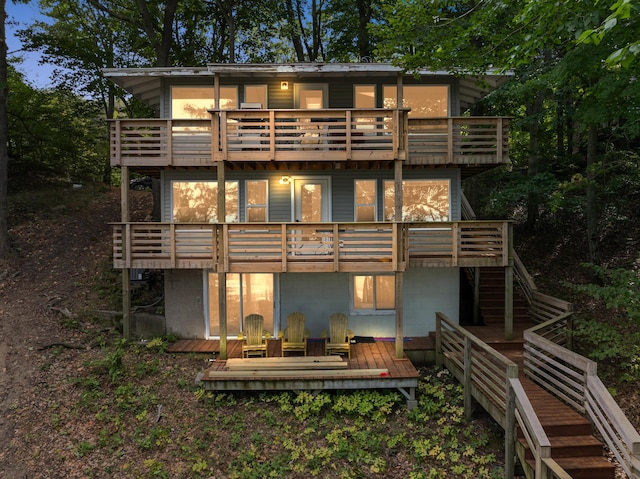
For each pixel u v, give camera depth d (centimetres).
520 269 1254
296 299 1170
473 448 715
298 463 693
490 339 1019
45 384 834
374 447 730
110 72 1090
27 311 1080
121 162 1049
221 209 1009
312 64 1049
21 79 2053
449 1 929
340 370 894
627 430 530
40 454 680
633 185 1470
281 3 2030
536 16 674
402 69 1005
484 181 1947
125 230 1023
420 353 1055
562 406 693
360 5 1877
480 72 948
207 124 1052
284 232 987
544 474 543
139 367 936
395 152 1000
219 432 763
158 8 1841
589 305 1190
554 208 1124
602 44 737
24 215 1594
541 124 1667
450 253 1038
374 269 988
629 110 858
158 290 1314
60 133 1969
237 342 1129
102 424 752
